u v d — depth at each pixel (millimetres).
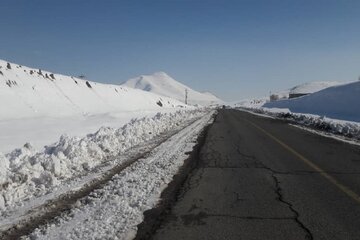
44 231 5770
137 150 14078
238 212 6832
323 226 6117
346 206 7238
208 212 6801
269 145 16250
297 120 34438
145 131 19859
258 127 26328
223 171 10516
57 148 11188
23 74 50688
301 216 6625
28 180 8500
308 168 11039
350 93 53906
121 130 17578
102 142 13164
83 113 47531
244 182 9211
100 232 5688
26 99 42469
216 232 5812
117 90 80625
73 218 6320
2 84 42250
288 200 7637
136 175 9562
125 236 5594
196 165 11398
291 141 17766
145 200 7418
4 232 5836
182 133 21078
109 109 60000
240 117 41312
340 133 21688
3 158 8922
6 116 34438
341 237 5645
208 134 20797
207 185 8852
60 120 30516
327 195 8031
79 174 9820
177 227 6020
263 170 10703
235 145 16156
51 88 52875
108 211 6652
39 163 9148
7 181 8031
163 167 10719
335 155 13477
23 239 5531
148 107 82875
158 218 6434
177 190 8328
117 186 8375
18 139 17219
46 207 7020
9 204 7238
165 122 26625
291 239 5555
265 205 7281
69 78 65062
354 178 9688
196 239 5531
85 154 11273
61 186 8508
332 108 51469
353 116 39656
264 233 5785
